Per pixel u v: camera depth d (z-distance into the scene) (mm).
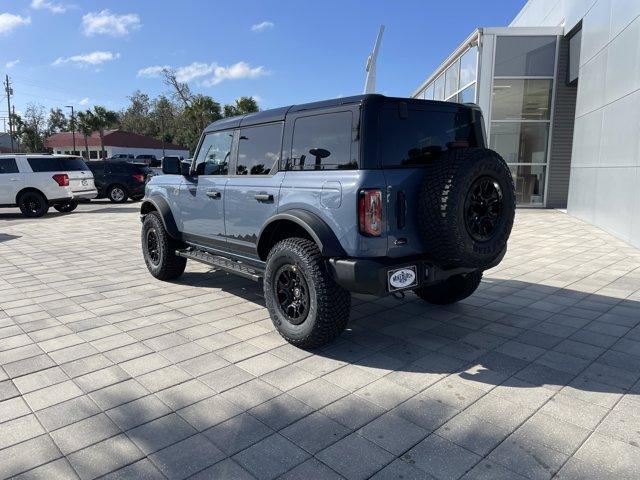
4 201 14305
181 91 54188
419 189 3668
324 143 3896
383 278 3555
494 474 2455
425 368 3682
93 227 12266
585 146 11508
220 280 6500
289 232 4445
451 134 4199
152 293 5871
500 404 3129
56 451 2701
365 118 3611
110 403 3215
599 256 7680
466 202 3537
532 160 14828
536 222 11633
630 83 8711
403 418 2982
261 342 4250
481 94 14438
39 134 73062
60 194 14719
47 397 3307
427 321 4738
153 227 6340
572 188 12602
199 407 3150
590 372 3570
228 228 4988
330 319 3793
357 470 2508
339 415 3027
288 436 2814
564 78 14336
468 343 4156
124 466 2561
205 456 2639
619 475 2426
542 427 2857
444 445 2703
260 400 3229
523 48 14242
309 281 3791
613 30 9609
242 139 4840
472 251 3627
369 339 4289
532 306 5160
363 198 3498
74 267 7438
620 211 9156
